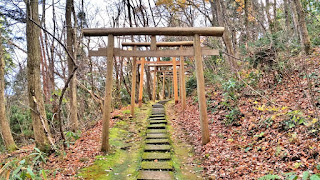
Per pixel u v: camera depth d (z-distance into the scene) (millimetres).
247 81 8508
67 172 4906
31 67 5949
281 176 3479
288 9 14336
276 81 7848
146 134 8055
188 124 8742
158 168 5090
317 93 5914
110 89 6395
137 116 11094
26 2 5879
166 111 12227
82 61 13000
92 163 5457
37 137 6027
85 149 6535
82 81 14094
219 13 11164
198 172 4844
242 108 7328
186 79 16250
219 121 7605
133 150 6629
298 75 7363
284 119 5254
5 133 8938
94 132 8617
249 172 4059
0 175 3232
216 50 6484
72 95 8844
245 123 6422
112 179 4684
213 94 10180
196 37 6426
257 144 5051
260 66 8219
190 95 14258
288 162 3871
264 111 6242
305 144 4082
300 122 4590
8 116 11695
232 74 9695
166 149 6266
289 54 7930
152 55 6465
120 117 10734
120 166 5457
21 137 11703
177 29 6340
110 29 6328
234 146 5445
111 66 6355
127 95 18641
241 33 14164
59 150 6160
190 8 16969
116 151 6473
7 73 13312
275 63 7695
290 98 6383
